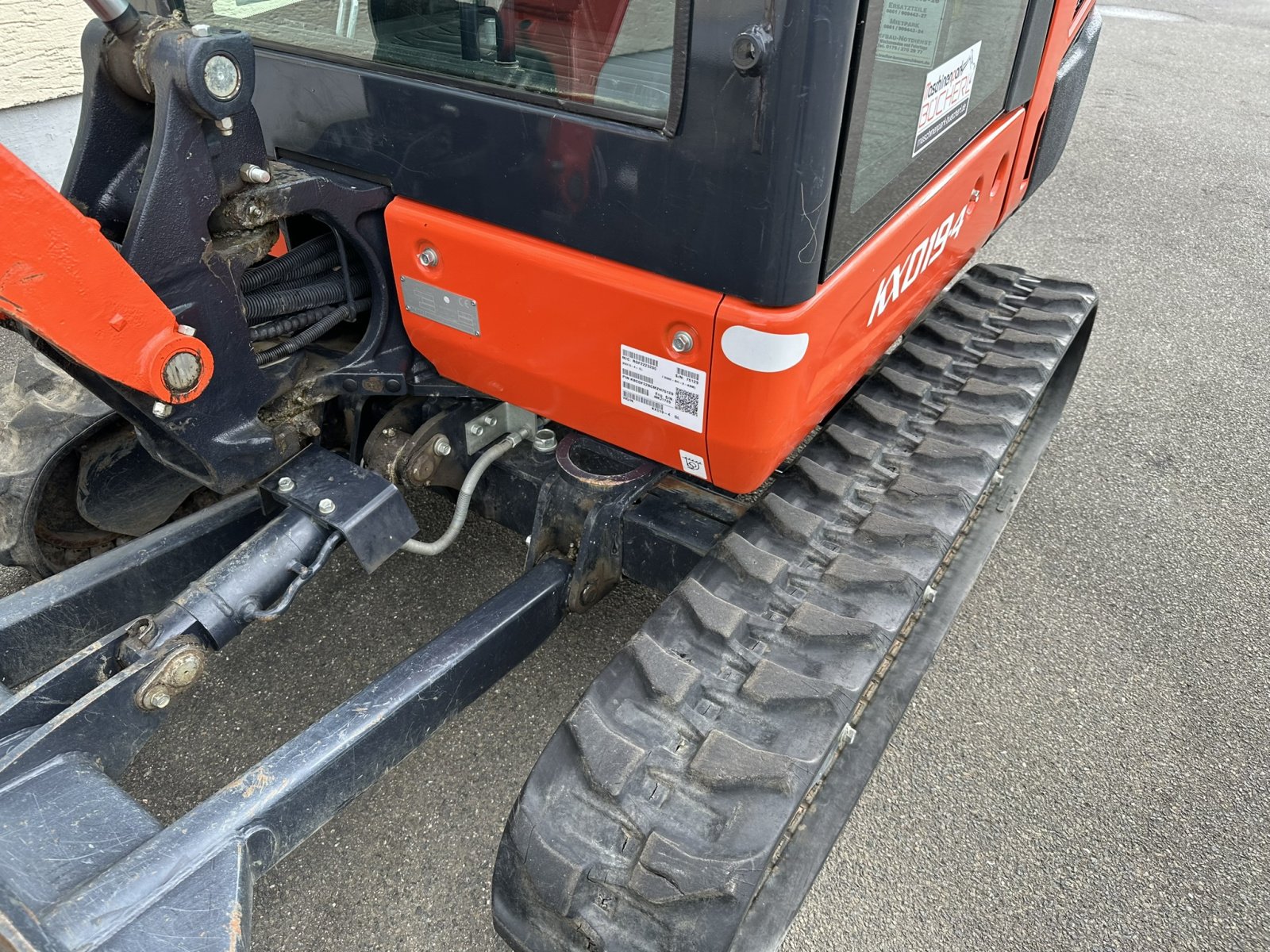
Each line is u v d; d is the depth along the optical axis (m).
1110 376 3.53
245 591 1.51
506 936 1.33
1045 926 1.78
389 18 1.46
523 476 1.92
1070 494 2.91
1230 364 3.64
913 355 2.20
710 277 1.30
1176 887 1.85
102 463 1.97
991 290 2.59
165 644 1.40
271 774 1.32
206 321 1.40
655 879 1.19
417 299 1.67
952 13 1.56
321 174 1.65
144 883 1.15
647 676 1.38
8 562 1.97
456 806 1.95
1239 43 8.30
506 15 1.32
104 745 1.35
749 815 1.23
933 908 1.80
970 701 2.23
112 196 1.38
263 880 1.81
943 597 2.13
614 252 1.38
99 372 1.25
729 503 1.85
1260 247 4.62
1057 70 2.31
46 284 1.14
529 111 1.34
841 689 1.36
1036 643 2.39
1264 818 1.99
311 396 1.67
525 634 1.72
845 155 1.23
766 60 1.09
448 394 1.86
